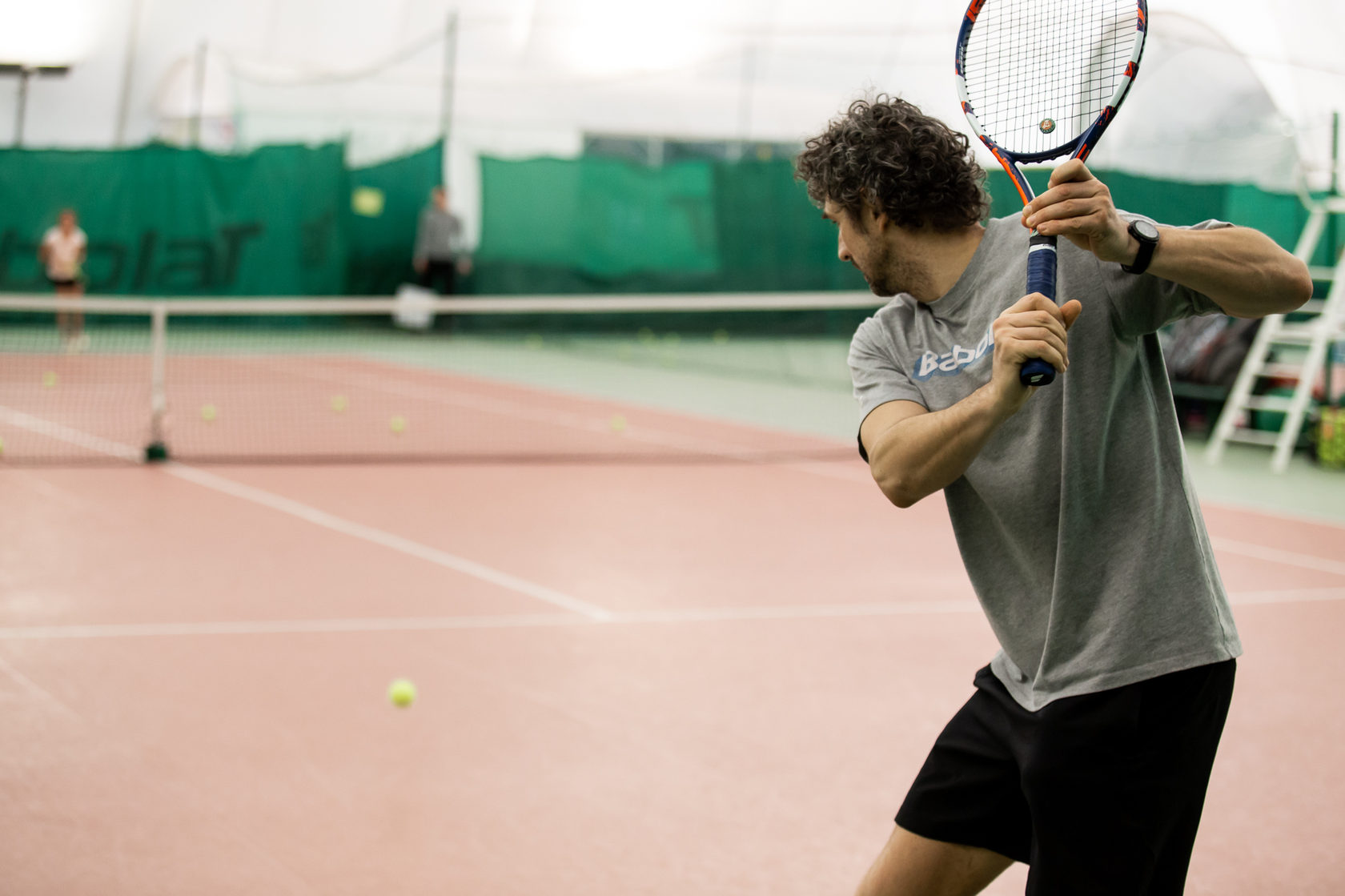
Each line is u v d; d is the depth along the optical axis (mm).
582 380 17078
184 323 21828
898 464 2166
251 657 5195
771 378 17422
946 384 2281
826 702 4836
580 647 5449
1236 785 4156
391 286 21859
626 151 22078
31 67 21688
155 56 22391
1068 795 2156
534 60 23547
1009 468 2221
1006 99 2623
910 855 2406
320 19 24484
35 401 13984
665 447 11703
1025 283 2205
